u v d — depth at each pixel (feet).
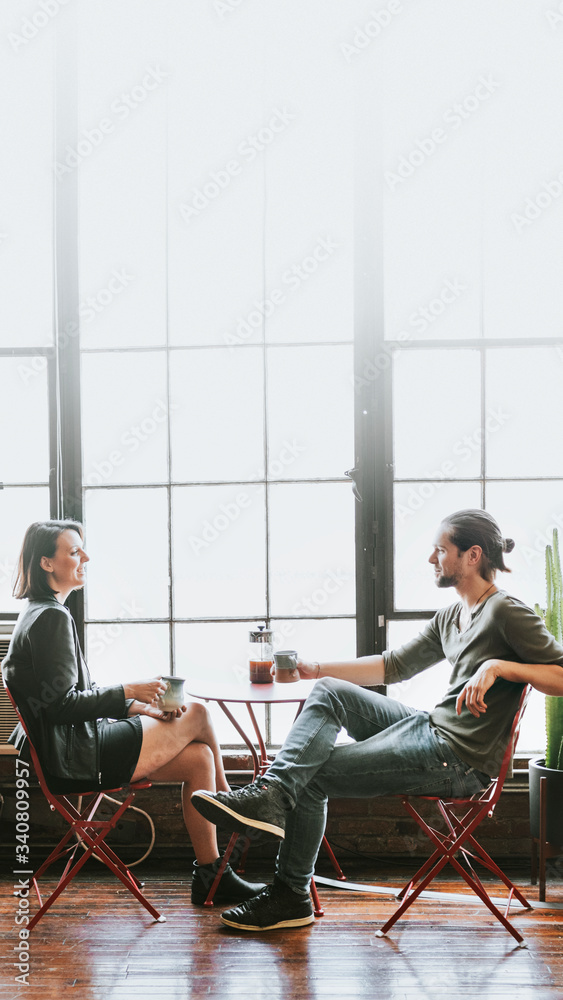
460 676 7.84
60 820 9.85
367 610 10.28
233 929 7.82
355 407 10.25
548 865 9.46
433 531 10.36
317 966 7.08
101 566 10.50
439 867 7.64
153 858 9.80
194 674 10.50
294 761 7.48
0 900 8.57
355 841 9.73
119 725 8.11
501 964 7.11
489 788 7.72
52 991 6.68
